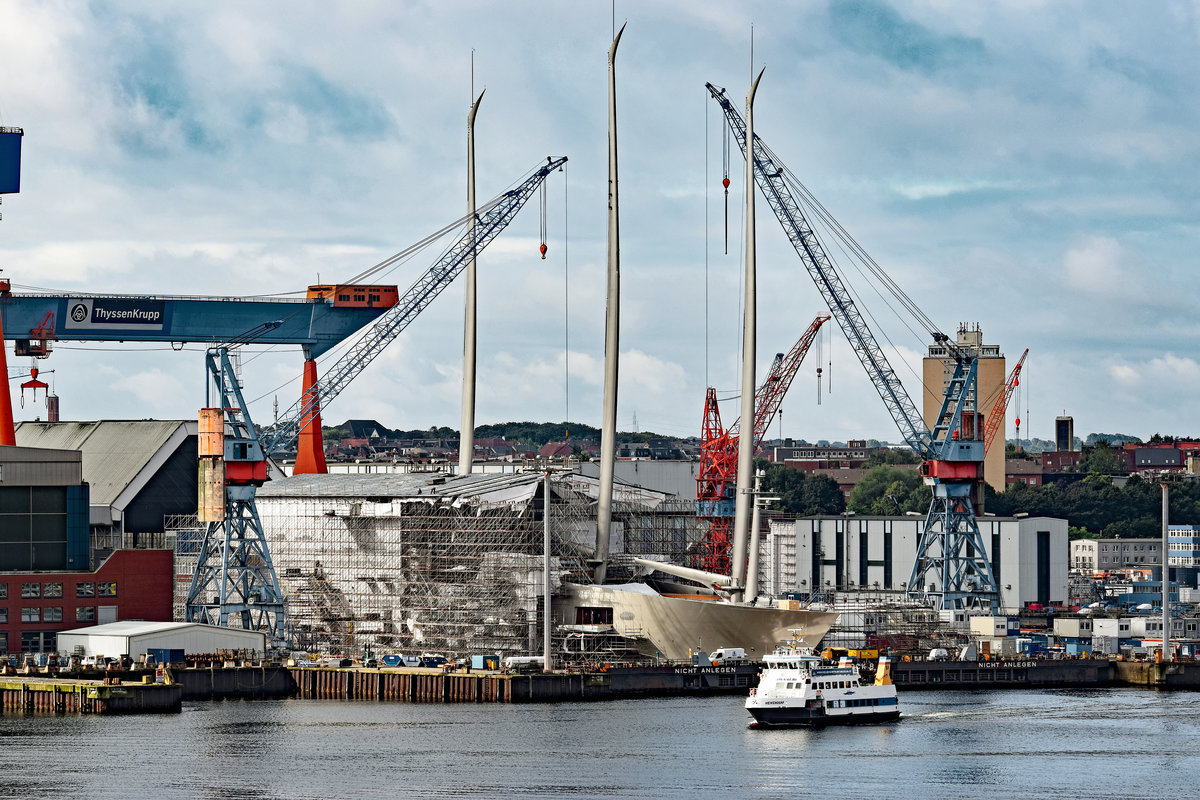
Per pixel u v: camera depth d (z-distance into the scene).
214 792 191.50
